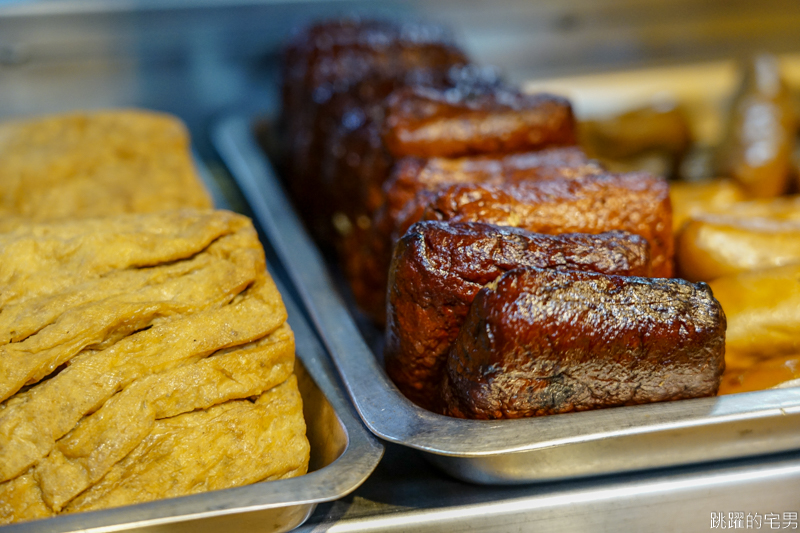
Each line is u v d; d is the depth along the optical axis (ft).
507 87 5.08
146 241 3.25
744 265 3.92
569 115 4.63
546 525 3.02
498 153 4.55
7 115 6.47
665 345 2.93
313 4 7.11
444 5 7.34
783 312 3.56
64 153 4.88
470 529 2.98
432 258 3.12
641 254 3.28
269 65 7.25
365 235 4.93
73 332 2.87
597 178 3.71
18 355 2.84
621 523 3.08
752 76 6.66
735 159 6.16
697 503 3.11
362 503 3.05
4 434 2.73
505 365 2.88
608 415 2.94
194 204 4.72
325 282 4.27
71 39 6.41
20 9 6.15
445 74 5.45
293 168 6.49
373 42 6.11
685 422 2.91
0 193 4.46
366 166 4.82
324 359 3.64
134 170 4.92
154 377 2.90
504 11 7.47
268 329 3.12
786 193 6.37
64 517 2.48
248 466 2.97
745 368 3.61
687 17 7.93
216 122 7.29
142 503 2.57
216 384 2.98
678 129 6.91
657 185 3.70
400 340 3.32
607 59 7.94
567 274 2.96
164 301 3.05
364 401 3.16
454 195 3.51
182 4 6.66
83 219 3.53
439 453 2.80
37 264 3.16
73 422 2.78
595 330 2.89
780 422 3.03
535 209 3.53
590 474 3.07
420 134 4.45
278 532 2.82
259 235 5.60
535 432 2.85
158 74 6.88
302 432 3.11
